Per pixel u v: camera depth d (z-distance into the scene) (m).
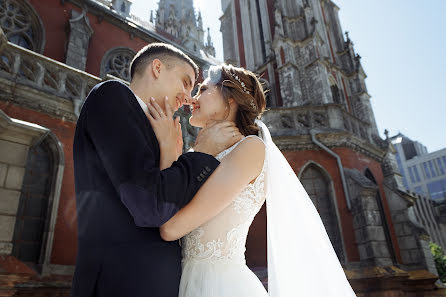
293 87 19.56
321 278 1.47
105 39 16.67
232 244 1.43
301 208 1.62
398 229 14.61
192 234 1.45
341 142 13.66
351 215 12.23
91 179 1.20
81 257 1.14
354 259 11.55
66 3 15.68
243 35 28.48
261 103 1.83
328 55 24.19
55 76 9.19
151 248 1.15
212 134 1.65
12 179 6.19
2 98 7.73
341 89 22.11
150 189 1.03
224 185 1.26
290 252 1.51
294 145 13.30
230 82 1.75
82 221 1.18
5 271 5.49
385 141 19.16
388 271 10.72
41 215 7.67
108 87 1.25
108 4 20.62
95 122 1.18
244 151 1.40
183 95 1.61
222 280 1.36
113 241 1.12
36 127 6.62
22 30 13.72
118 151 1.08
